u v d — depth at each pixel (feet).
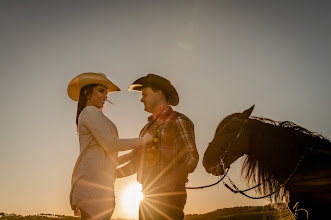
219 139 13.07
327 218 11.06
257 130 12.66
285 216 13.04
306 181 11.45
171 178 11.60
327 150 11.41
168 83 13.50
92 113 11.53
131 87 14.26
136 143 11.57
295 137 12.07
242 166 12.95
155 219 12.09
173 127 12.52
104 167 11.50
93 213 10.79
